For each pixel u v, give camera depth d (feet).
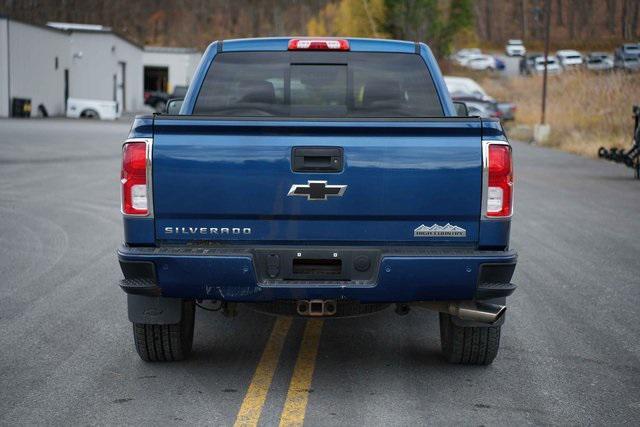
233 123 16.93
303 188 17.02
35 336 22.50
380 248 17.28
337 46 22.03
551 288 29.07
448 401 17.71
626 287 29.30
